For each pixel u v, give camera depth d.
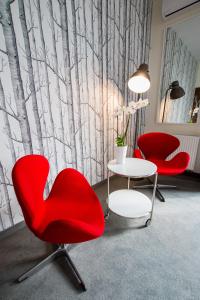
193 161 2.35
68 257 1.10
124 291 0.95
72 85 1.61
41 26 1.29
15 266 1.11
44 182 1.12
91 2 1.59
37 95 1.37
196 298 0.92
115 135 2.31
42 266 1.09
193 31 2.10
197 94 2.21
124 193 1.75
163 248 1.24
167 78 2.46
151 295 0.93
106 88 2.00
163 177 2.47
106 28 1.81
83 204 1.13
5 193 1.34
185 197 1.93
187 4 1.96
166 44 2.37
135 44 2.27
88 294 0.94
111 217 1.59
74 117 1.71
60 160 1.68
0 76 1.16
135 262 1.13
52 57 1.40
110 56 1.95
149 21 2.40
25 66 1.26
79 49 1.59
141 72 1.66
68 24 1.46
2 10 1.09
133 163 1.62
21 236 1.39
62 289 0.96
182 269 1.08
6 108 1.22
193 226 1.47
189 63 2.20
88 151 1.97
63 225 0.76
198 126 2.31
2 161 1.28
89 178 2.08
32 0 1.21
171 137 2.15
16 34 1.17
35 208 0.89
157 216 1.60
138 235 1.37
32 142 1.42
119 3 1.88
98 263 1.12
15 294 0.94
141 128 2.82
